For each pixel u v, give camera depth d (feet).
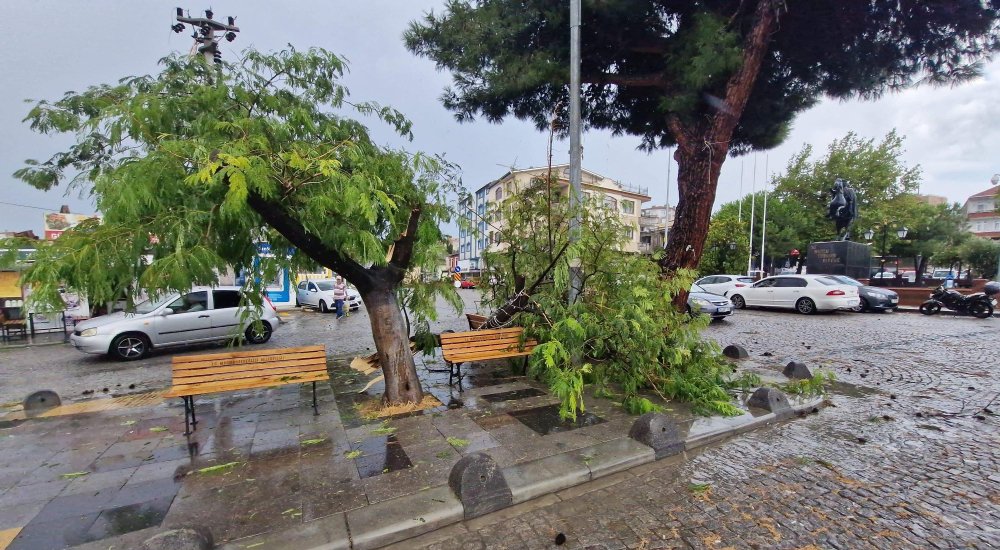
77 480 11.26
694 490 11.02
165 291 10.78
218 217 12.19
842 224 73.61
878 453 13.00
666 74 22.75
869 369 23.49
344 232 13.44
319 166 11.86
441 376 21.72
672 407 16.51
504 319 21.40
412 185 16.21
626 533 9.33
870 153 100.01
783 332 37.91
